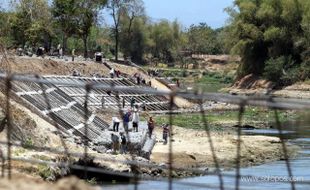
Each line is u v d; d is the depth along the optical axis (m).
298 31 126.00
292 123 73.56
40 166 27.52
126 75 105.50
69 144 37.59
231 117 78.38
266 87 124.06
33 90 51.41
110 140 42.03
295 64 125.19
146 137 47.19
